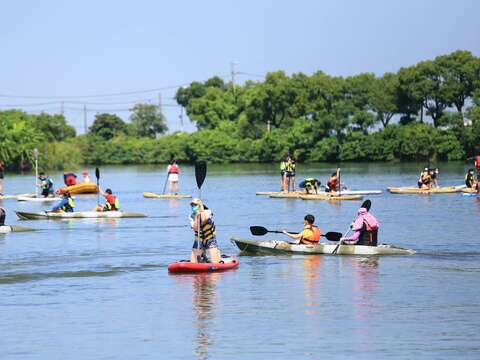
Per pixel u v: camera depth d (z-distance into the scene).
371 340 43.56
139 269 64.69
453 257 68.25
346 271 61.94
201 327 46.59
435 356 40.88
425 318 47.78
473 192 141.00
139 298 54.00
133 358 41.38
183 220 101.69
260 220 102.06
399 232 86.44
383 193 147.00
